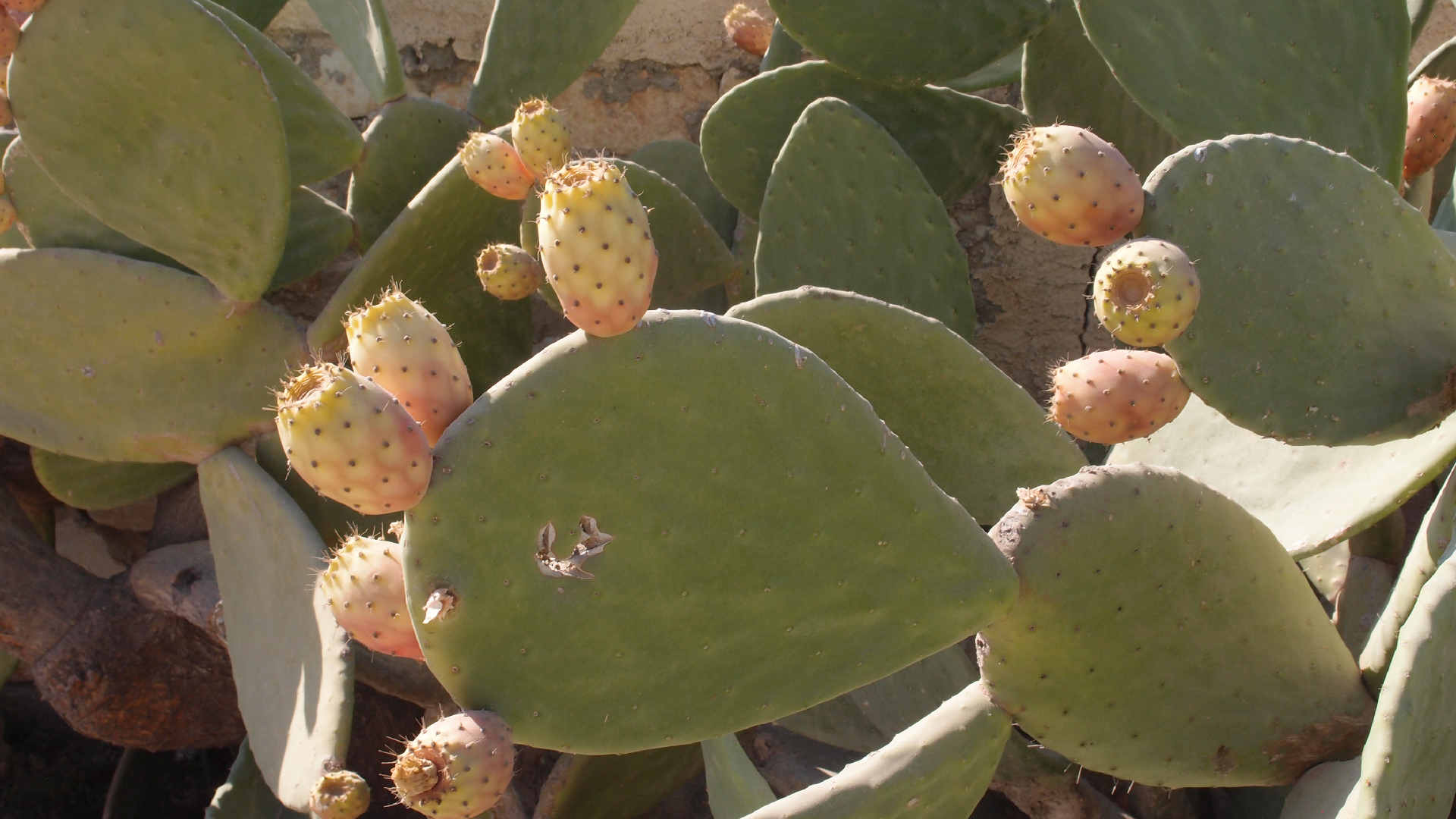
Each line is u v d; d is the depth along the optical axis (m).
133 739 2.07
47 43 1.59
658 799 1.87
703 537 1.25
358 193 1.97
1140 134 1.88
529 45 2.04
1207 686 1.38
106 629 2.00
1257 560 1.38
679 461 1.24
